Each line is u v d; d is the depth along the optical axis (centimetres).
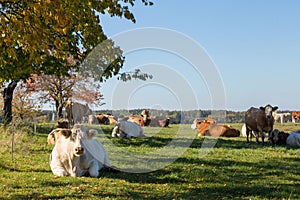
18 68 1395
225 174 1052
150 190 848
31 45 809
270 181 969
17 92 2403
